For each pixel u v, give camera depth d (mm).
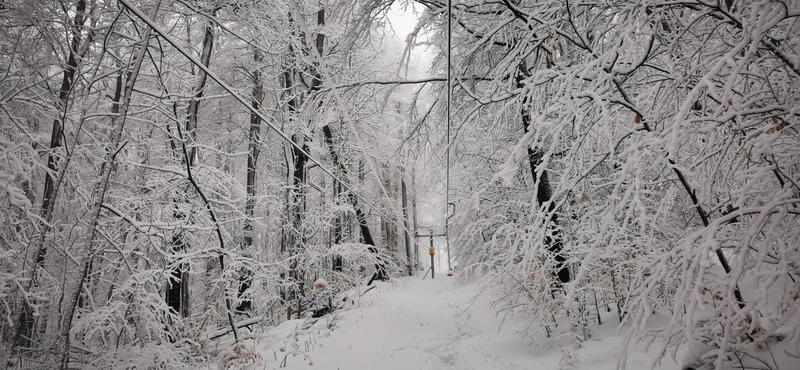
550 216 2959
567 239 5680
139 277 4926
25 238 3688
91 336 4371
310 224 9023
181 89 6191
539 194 6746
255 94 10391
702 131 2285
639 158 2439
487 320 7754
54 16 3830
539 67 4059
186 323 5746
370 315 7832
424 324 7480
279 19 6398
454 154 5797
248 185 9836
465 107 5422
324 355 5777
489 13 4430
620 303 5129
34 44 4012
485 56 5488
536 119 2742
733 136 2309
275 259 8859
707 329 2373
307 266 8641
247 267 6324
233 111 11266
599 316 5387
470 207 2900
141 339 4852
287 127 8000
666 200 2787
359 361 5523
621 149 3857
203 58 7324
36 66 3893
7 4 3480
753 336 2311
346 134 9102
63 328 2266
